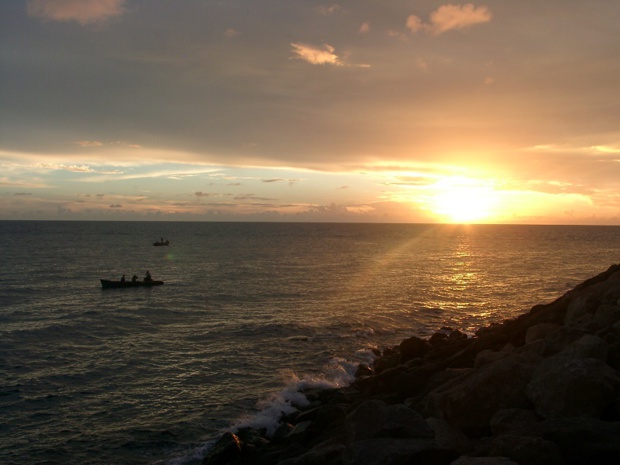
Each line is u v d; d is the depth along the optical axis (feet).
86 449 52.95
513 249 421.59
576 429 23.24
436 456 25.36
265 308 134.41
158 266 260.83
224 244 467.11
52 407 64.08
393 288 173.88
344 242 519.19
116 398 66.95
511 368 31.17
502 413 28.27
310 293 162.30
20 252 341.82
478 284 187.42
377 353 85.15
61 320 120.16
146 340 99.09
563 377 27.53
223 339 98.63
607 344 34.01
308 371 76.69
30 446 53.67
